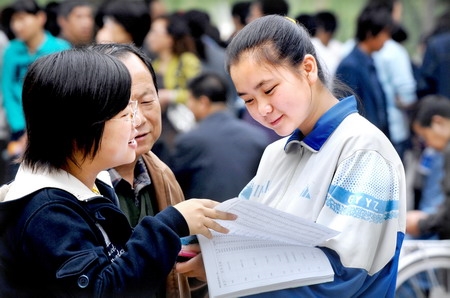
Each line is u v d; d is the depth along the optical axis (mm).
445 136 6934
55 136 2881
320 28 9680
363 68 7980
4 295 2854
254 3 9352
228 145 6430
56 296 2799
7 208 2824
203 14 9336
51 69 2877
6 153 7543
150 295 2873
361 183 3133
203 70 7965
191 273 3221
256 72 3164
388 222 3188
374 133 3230
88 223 2877
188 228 2973
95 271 2764
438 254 5234
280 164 3482
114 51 3430
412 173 8320
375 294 3203
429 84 9125
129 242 2869
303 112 3234
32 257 2793
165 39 8523
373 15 8016
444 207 5902
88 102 2842
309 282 3049
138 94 3410
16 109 7965
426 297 5305
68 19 8906
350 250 3059
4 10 8469
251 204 2941
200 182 6414
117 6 6918
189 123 7828
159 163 3693
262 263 3061
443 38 9117
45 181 2869
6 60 8023
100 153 2910
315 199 3225
